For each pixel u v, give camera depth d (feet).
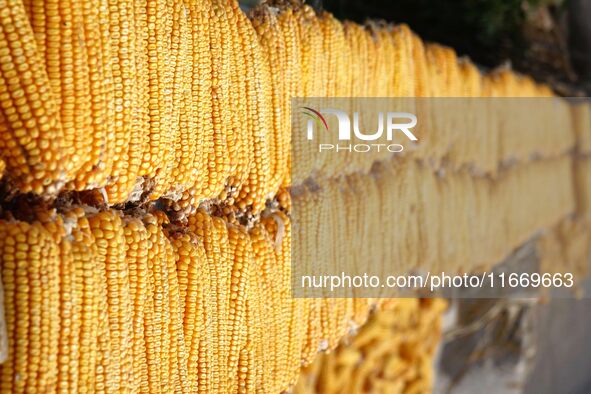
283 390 5.17
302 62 5.26
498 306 10.16
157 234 4.28
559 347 13.10
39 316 3.81
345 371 7.22
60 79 3.94
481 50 9.80
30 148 3.85
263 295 4.90
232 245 4.69
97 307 3.95
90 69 4.00
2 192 3.93
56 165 3.89
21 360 3.79
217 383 4.57
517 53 10.69
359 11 7.59
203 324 4.44
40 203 3.95
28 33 3.85
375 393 7.77
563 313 13.16
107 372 3.99
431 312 8.47
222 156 4.60
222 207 4.81
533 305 11.07
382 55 5.99
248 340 4.74
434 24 8.86
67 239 3.93
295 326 5.20
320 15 5.59
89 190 4.15
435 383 9.52
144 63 4.23
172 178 4.42
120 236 4.09
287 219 5.13
